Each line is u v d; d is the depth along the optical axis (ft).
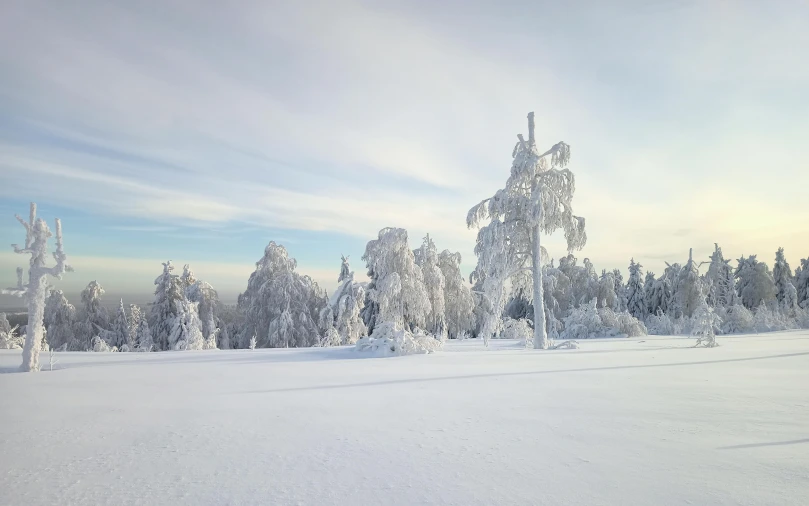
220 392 34.24
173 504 13.21
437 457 17.31
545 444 18.83
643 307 214.69
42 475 15.92
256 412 26.27
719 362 51.01
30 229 58.13
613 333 131.13
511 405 27.17
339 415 25.12
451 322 158.92
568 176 89.04
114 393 34.32
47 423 24.11
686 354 63.16
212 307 164.86
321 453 18.06
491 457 17.20
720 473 15.11
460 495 13.53
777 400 27.66
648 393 30.63
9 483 15.11
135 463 17.15
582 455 17.28
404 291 109.19
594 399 28.73
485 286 92.58
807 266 228.02
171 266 163.73
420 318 111.04
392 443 19.30
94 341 140.36
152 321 161.17
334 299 153.58
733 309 153.28
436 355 70.49
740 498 13.03
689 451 17.57
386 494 13.71
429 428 21.83
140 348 152.66
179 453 18.35
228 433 21.45
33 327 57.21
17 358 73.00
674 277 207.62
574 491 13.74
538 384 35.65
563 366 49.42
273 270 171.32
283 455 17.87
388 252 109.91
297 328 162.91
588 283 199.11
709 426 21.42
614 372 42.91
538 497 13.30
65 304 168.45
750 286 215.72
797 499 12.92
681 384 34.50
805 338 101.71
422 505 12.84
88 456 18.12
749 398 28.37
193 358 73.56
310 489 14.23
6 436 21.31
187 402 29.96
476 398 29.76
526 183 93.50
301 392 33.63
